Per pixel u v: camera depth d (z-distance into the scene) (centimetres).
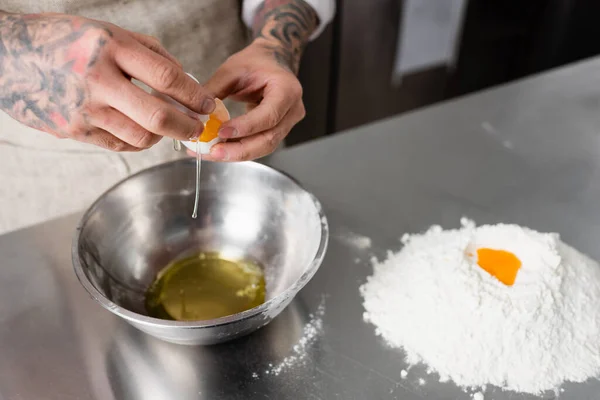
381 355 61
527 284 63
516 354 60
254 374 59
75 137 55
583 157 93
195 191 73
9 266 70
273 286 67
